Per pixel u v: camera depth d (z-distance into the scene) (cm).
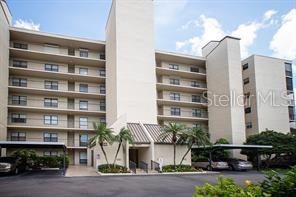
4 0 3522
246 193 422
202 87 5078
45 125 4100
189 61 4975
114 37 4009
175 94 4844
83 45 4422
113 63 4012
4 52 3559
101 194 1413
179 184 1861
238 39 4559
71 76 4209
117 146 3127
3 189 1564
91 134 4297
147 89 3991
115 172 2711
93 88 4447
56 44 4312
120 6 4072
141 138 3275
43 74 4097
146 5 4253
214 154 3731
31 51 3950
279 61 4825
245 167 3250
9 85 4009
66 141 4156
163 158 3253
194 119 4731
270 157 3938
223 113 4419
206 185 451
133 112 3841
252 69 4650
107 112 4203
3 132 3509
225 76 4447
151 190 1573
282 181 478
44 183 1852
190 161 3400
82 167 3566
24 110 4003
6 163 2483
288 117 4681
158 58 4809
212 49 5062
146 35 4147
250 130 4572
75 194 1402
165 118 4600
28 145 2817
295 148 3566
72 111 4141
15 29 3897
